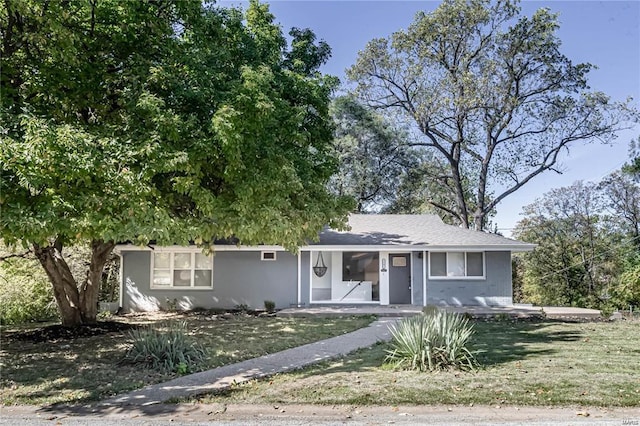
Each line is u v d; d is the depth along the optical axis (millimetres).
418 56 28750
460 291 18812
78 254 17828
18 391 7254
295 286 19047
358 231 20484
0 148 6719
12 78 9125
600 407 6172
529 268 25781
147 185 8273
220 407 6359
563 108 27266
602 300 21141
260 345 11023
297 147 12141
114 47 9711
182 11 10062
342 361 9266
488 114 28359
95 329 13297
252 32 12578
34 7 8219
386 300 19000
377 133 31250
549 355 9445
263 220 9703
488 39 27625
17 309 15227
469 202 36000
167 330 10109
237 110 9055
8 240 7828
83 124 9203
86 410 6332
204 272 19156
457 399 6469
